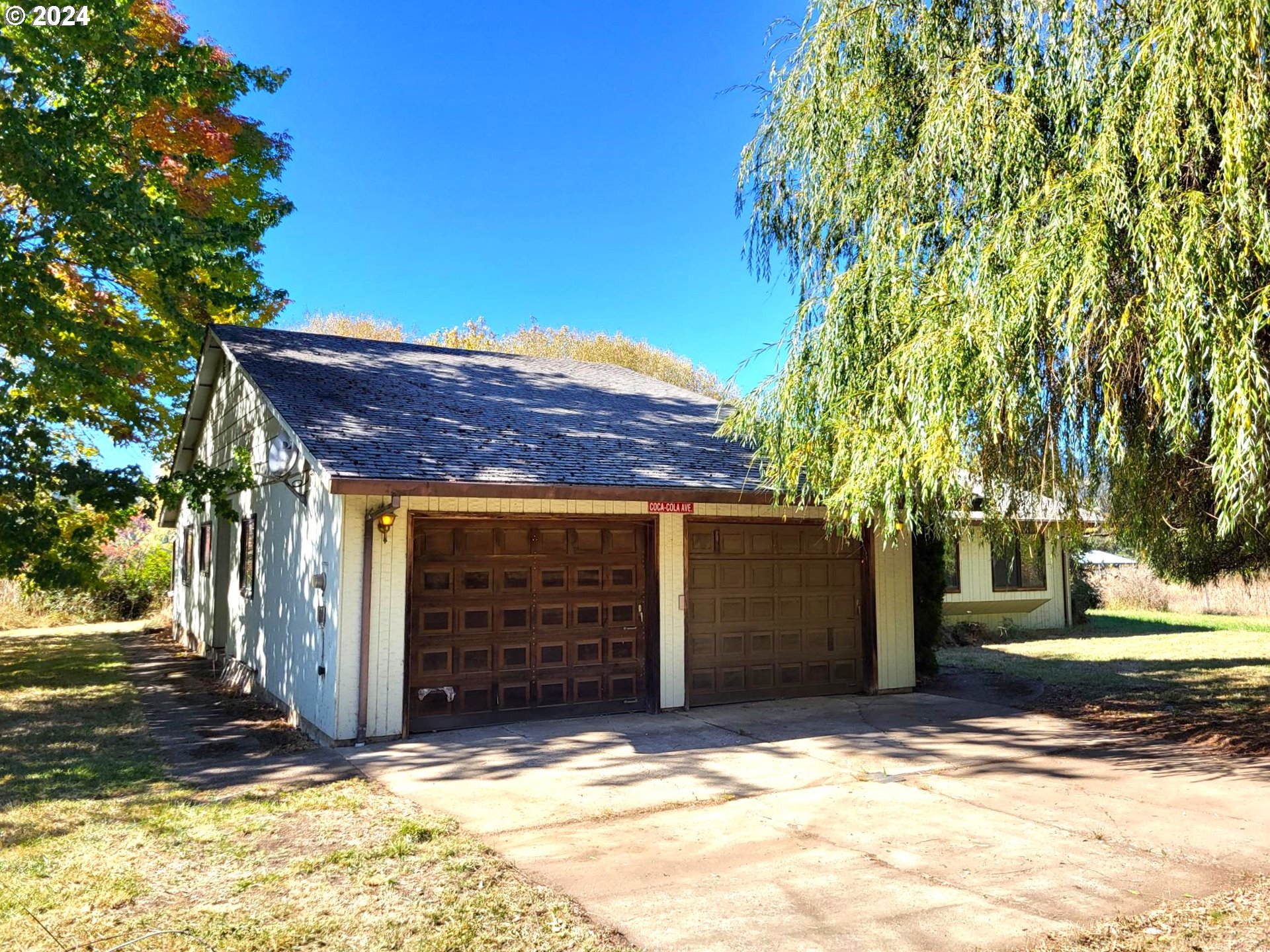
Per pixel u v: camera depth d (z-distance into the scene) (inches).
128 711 354.0
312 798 223.0
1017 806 217.6
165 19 560.7
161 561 861.8
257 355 422.9
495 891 159.5
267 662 383.2
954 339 210.7
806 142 277.3
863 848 185.3
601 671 341.4
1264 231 164.4
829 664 392.5
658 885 163.6
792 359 269.4
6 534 383.9
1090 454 229.5
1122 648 570.9
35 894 156.8
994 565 682.8
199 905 152.3
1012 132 221.5
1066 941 137.9
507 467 301.6
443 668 310.7
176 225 407.8
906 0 262.4
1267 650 539.2
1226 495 165.0
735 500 327.3
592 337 1446.9
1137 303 187.0
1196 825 200.5
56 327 415.5
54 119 383.9
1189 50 178.5
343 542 289.9
